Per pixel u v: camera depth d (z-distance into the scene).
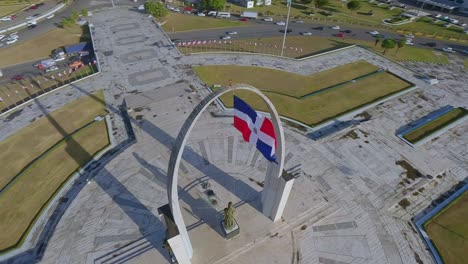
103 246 31.92
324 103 56.53
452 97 60.41
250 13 94.81
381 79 65.06
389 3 117.00
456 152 46.84
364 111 55.28
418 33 91.44
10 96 57.91
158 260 30.70
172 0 106.50
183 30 86.06
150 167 41.16
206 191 37.81
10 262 31.25
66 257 31.02
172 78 61.69
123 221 34.28
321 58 72.62
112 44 74.38
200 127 48.56
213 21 92.44
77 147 45.25
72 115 51.78
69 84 59.41
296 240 33.03
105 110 52.78
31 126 49.34
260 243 32.53
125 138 47.09
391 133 49.84
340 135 48.44
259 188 38.50
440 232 35.16
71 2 106.25
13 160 43.25
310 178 40.44
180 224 26.53
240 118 26.44
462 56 79.31
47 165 42.28
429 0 113.12
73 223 34.09
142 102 54.00
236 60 69.44
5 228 34.50
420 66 73.19
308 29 90.75
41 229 34.38
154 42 75.56
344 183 40.28
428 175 42.31
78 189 38.97
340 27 93.44
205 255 31.03
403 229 35.22
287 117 52.34
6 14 95.19
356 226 34.97
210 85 60.19
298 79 63.78
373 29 93.19
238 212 35.22
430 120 52.66
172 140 45.84
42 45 77.44
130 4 104.38
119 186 38.44
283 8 105.88
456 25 97.62
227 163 42.06
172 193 23.94
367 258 31.89
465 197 39.59
